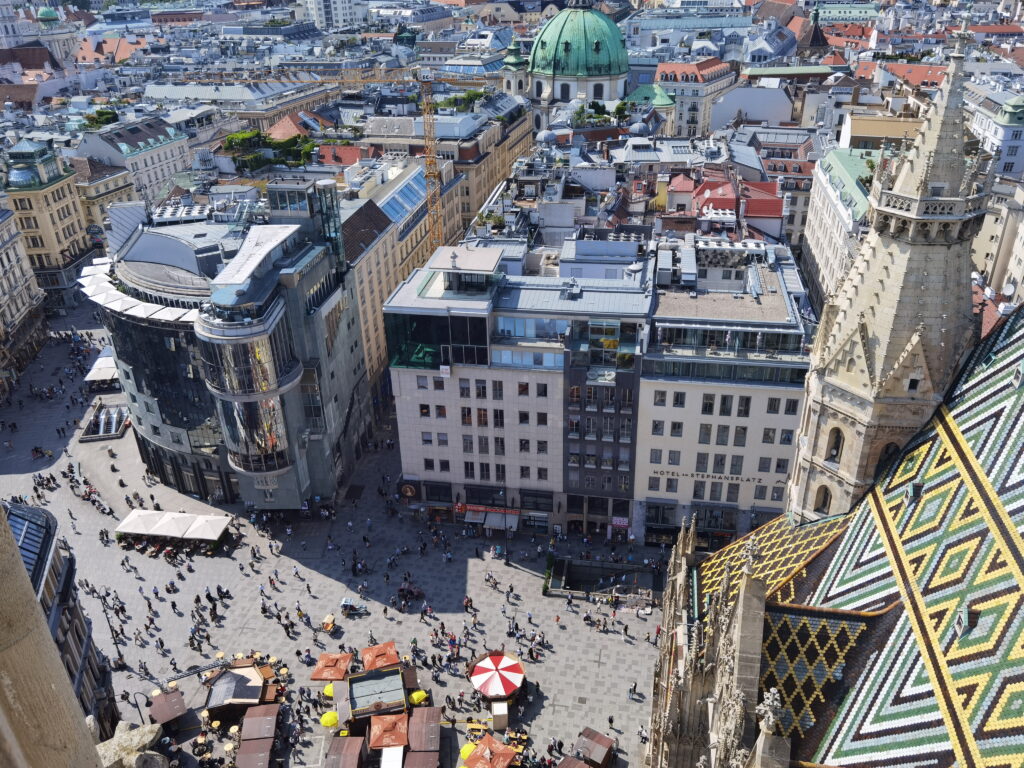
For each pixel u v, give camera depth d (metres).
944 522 41.59
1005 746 32.03
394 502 116.88
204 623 95.44
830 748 40.16
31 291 167.38
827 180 162.00
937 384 46.56
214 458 115.00
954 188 42.50
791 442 96.81
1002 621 35.16
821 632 42.22
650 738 64.00
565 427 102.19
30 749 11.54
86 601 99.31
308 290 108.25
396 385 104.88
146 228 118.25
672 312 99.12
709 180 150.12
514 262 115.94
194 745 79.94
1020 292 139.62
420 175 174.62
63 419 141.25
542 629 93.69
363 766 77.19
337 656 86.38
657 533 106.31
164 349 108.06
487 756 73.75
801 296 105.19
